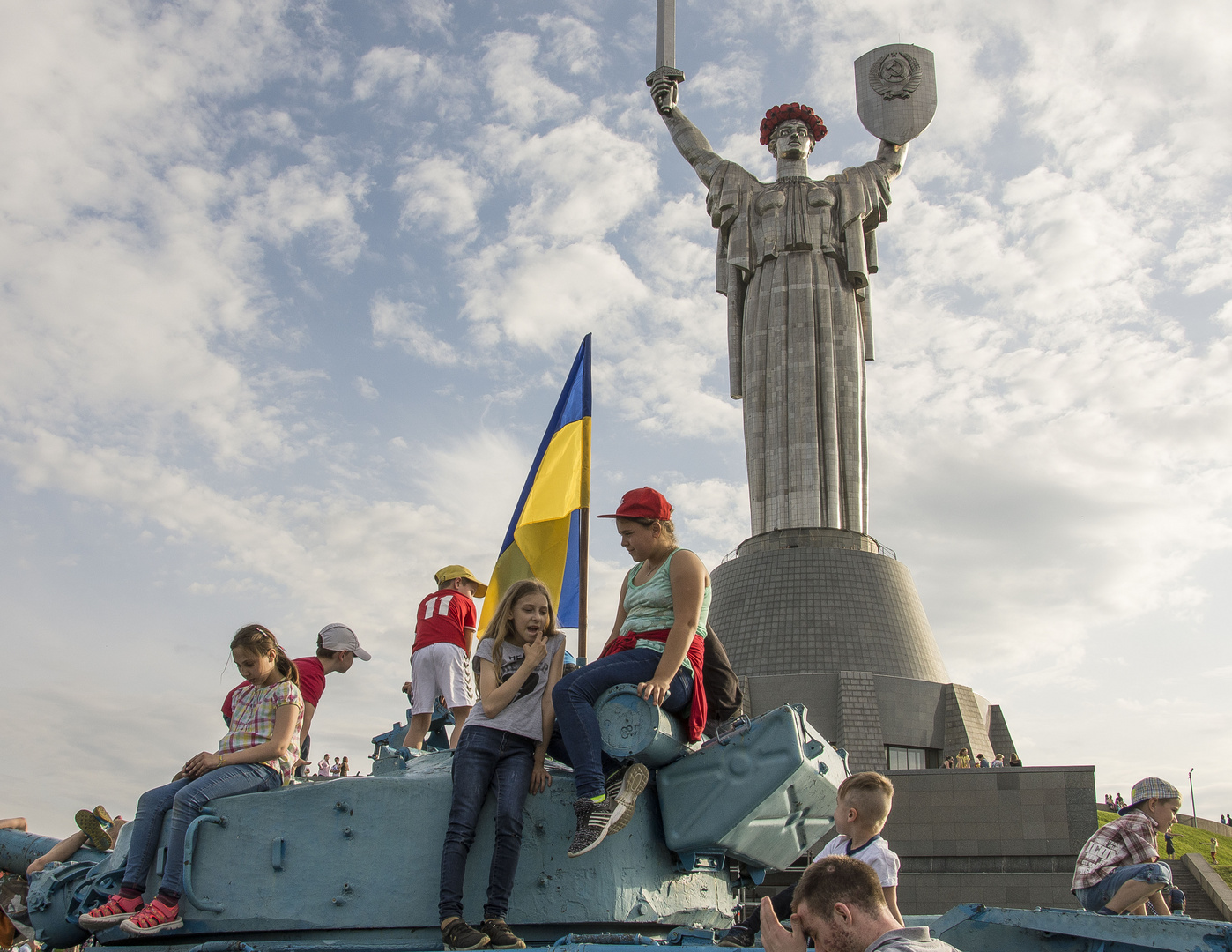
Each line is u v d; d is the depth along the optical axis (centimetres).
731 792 603
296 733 701
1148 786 718
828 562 5094
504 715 613
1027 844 3884
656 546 664
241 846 621
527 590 643
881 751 4616
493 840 605
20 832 792
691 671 627
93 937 682
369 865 605
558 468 1120
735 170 5850
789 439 5403
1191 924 479
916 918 575
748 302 5659
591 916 596
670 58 6022
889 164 5750
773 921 445
